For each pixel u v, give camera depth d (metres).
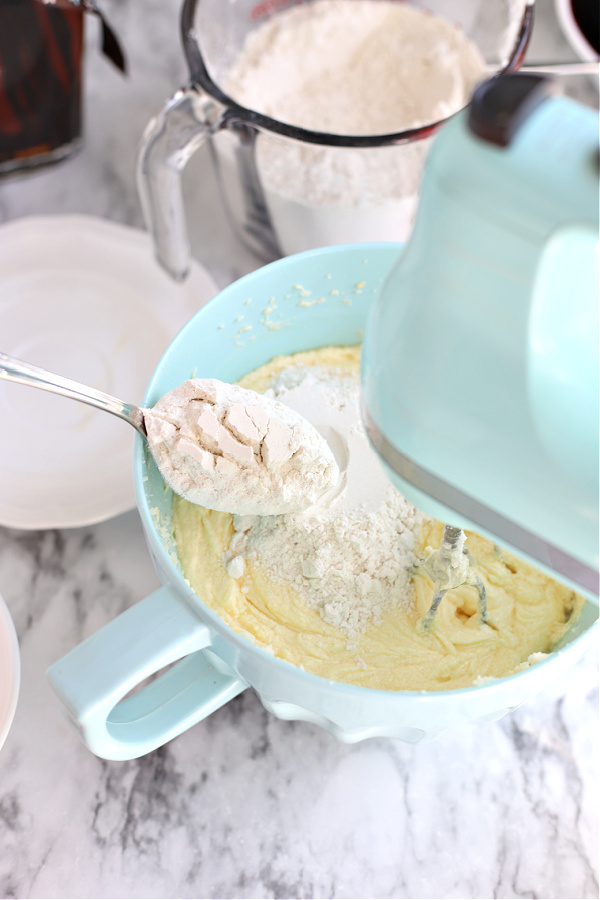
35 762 0.46
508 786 0.46
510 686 0.38
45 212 0.61
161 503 0.44
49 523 0.50
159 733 0.42
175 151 0.52
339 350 0.50
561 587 0.44
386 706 0.38
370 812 0.46
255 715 0.47
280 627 0.44
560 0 0.62
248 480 0.42
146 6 0.67
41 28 0.54
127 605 0.50
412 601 0.44
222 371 0.48
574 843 0.45
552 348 0.31
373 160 0.51
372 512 0.44
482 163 0.30
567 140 0.30
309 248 0.56
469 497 0.34
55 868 0.45
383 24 0.60
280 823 0.45
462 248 0.31
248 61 0.60
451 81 0.58
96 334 0.57
